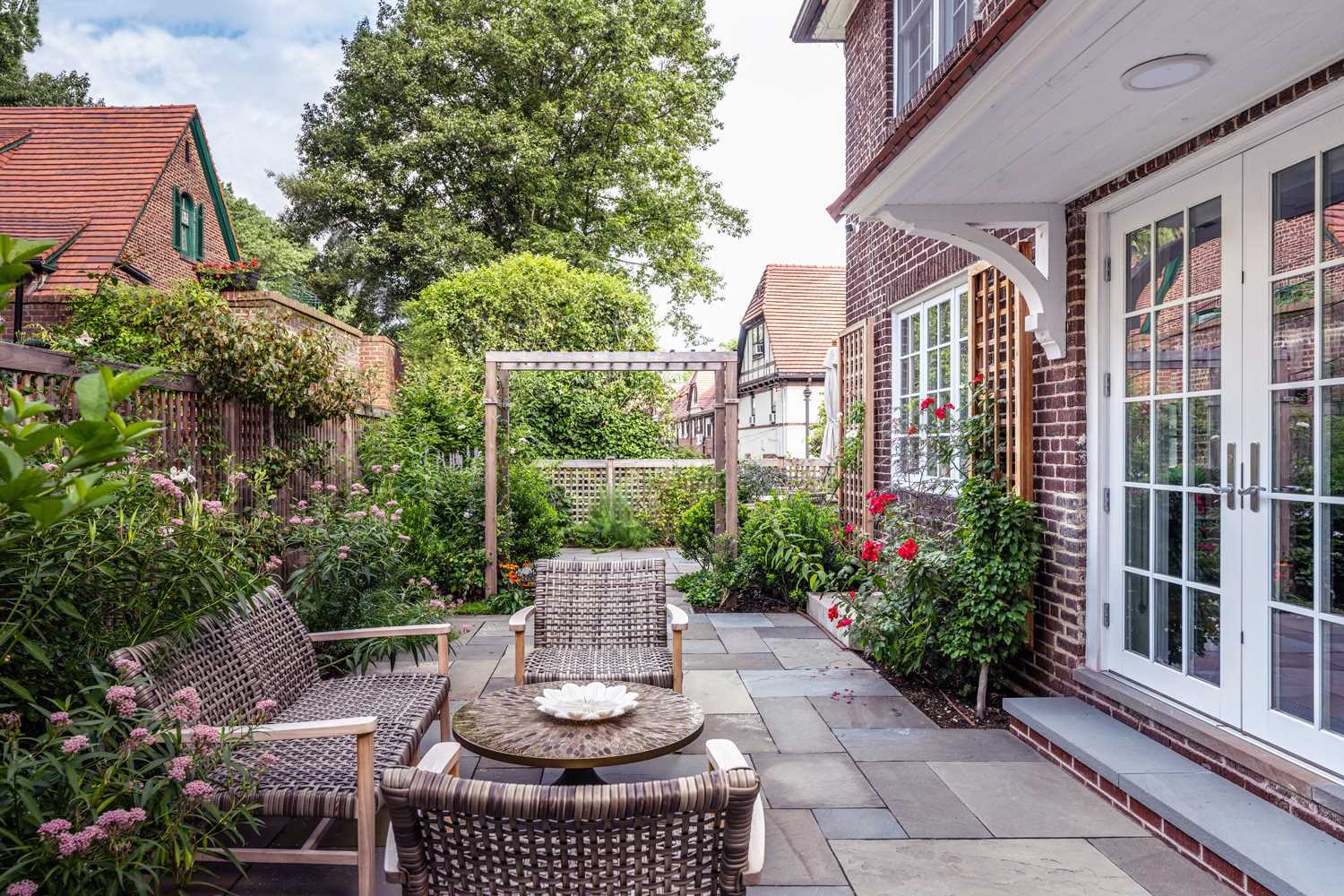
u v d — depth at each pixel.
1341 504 2.88
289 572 5.79
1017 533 4.65
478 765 3.96
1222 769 3.30
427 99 20.19
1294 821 2.88
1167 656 3.82
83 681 2.60
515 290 15.27
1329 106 2.88
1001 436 5.19
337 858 2.60
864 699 5.02
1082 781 3.70
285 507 6.23
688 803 1.63
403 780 1.64
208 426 5.05
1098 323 4.24
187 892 2.74
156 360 4.79
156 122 15.02
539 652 4.46
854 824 3.31
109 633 2.78
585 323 15.39
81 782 2.20
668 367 8.40
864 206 4.48
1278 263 3.16
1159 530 3.88
